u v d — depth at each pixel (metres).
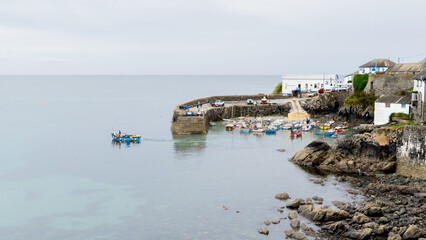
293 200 51.66
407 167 60.75
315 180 59.41
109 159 75.88
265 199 52.41
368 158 64.25
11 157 78.94
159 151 81.44
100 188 58.75
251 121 111.38
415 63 109.56
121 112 159.62
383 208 46.28
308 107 118.25
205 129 100.38
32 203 53.19
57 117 142.88
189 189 57.22
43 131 111.25
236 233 42.94
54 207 51.69
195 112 101.50
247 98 138.38
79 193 56.75
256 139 91.81
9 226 46.19
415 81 76.69
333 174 63.00
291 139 91.06
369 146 64.31
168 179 62.19
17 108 175.25
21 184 61.28
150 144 88.69
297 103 125.94
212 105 123.38
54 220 47.66
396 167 62.69
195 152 79.62
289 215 46.28
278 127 103.75
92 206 51.75
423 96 69.38
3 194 56.78
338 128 96.44
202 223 45.69
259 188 56.81
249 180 60.62
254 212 48.31
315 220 44.59
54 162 74.50
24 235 44.00
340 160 65.62
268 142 88.25
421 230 39.44
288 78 143.38
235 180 60.75
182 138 94.81
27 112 160.00
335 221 44.09
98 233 44.03
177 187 58.25
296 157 69.94
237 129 105.50
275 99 135.25
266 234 42.31
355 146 65.25
